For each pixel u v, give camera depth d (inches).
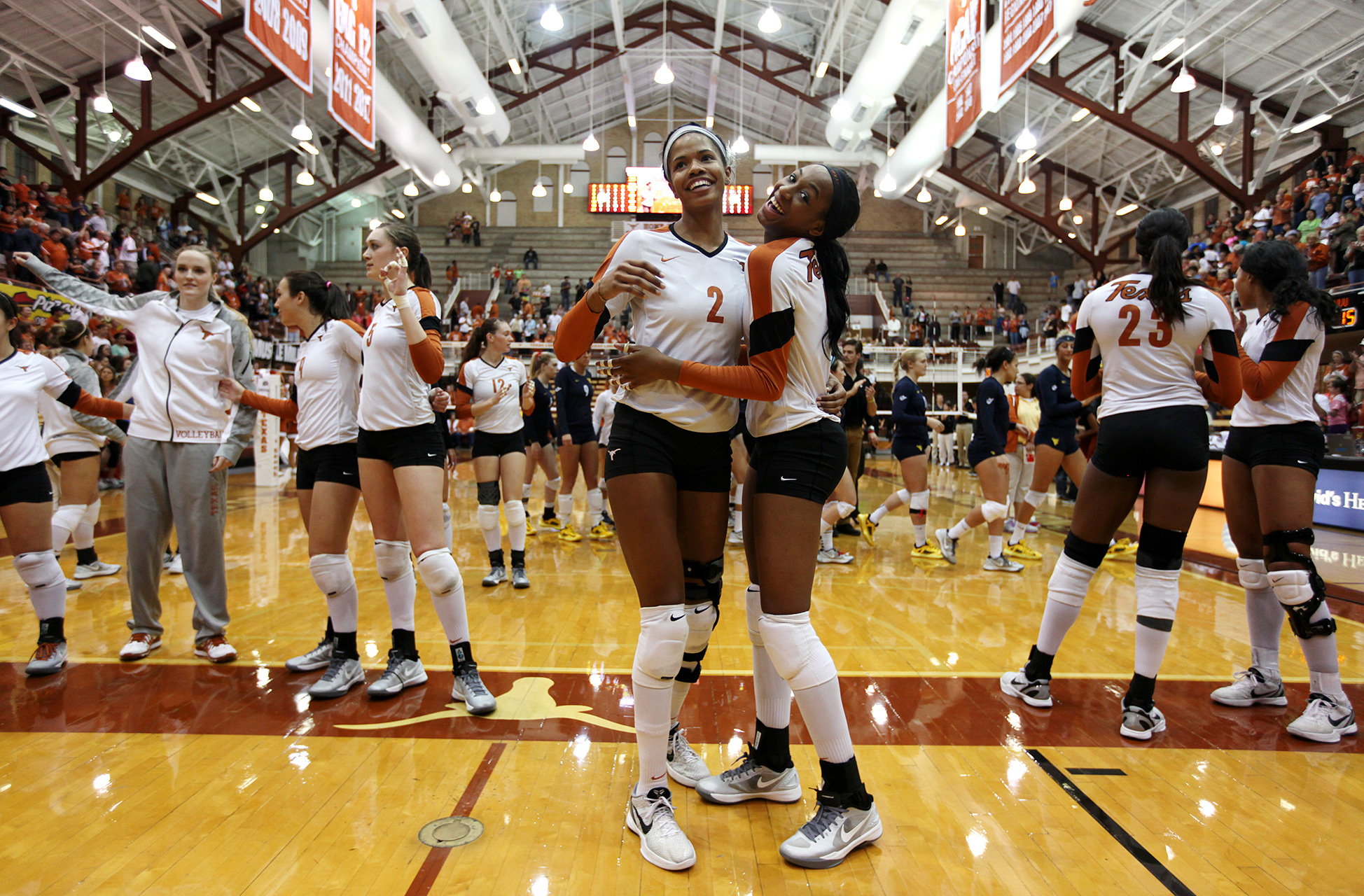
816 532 72.6
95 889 63.6
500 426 187.0
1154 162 831.1
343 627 114.7
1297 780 87.8
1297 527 102.7
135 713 103.3
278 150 856.9
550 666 125.4
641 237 77.3
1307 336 99.3
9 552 217.2
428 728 99.2
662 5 866.1
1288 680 124.0
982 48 377.1
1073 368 114.4
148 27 517.0
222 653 125.1
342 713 104.4
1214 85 640.4
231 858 68.5
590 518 283.4
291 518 303.9
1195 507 99.7
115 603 163.8
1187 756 94.1
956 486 464.4
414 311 106.3
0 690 111.3
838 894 65.1
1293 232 548.4
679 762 87.3
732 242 79.4
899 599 178.2
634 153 1283.2
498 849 70.9
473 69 651.5
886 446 880.9
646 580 72.0
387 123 673.0
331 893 63.6
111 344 445.4
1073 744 97.3
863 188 1147.9
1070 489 412.5
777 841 74.3
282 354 637.9
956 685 119.6
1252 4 524.1
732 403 77.1
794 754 94.7
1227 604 177.0
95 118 677.9
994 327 1015.0
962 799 82.2
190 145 789.2
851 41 794.2
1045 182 970.1
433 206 1290.6
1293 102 617.9
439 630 147.4
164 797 79.8
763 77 902.4
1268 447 105.1
